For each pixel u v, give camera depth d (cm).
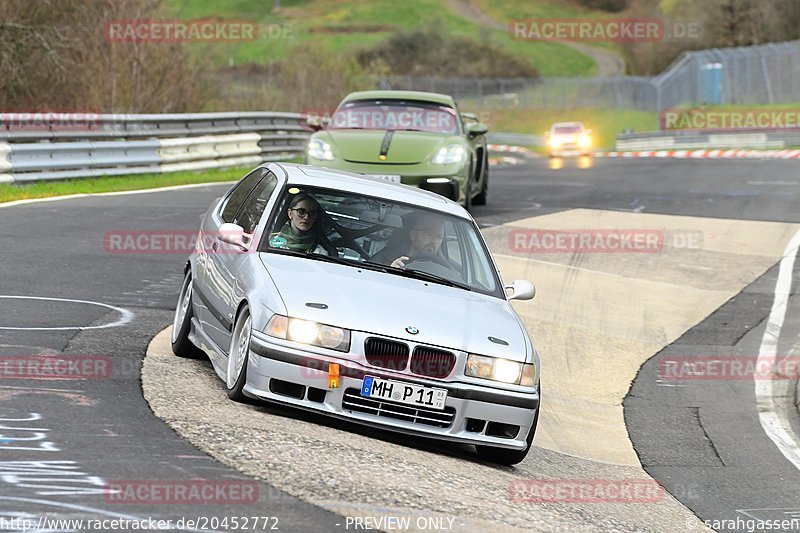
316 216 2714
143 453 1956
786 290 5069
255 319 2364
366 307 2400
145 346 2969
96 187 6850
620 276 5197
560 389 3541
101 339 2978
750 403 3541
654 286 5059
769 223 6825
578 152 16425
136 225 5334
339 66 15925
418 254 2728
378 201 2814
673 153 15925
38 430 2038
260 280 2458
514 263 5256
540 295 4700
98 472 1823
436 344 2352
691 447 3038
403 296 2503
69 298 3519
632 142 19700
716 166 11569
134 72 9994
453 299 2580
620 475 2689
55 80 10062
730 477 2756
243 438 2127
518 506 2100
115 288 3797
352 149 5578
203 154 8631
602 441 3030
